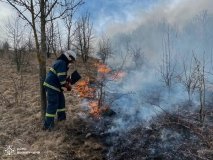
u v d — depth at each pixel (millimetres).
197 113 6047
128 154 5410
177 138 5480
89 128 6348
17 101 7926
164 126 5816
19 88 9508
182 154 5117
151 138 5637
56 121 6707
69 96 8188
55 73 6344
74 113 7055
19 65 12289
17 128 6582
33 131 6387
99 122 6484
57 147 5711
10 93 8953
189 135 5484
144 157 5254
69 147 5727
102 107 6879
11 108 7762
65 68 6301
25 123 6758
